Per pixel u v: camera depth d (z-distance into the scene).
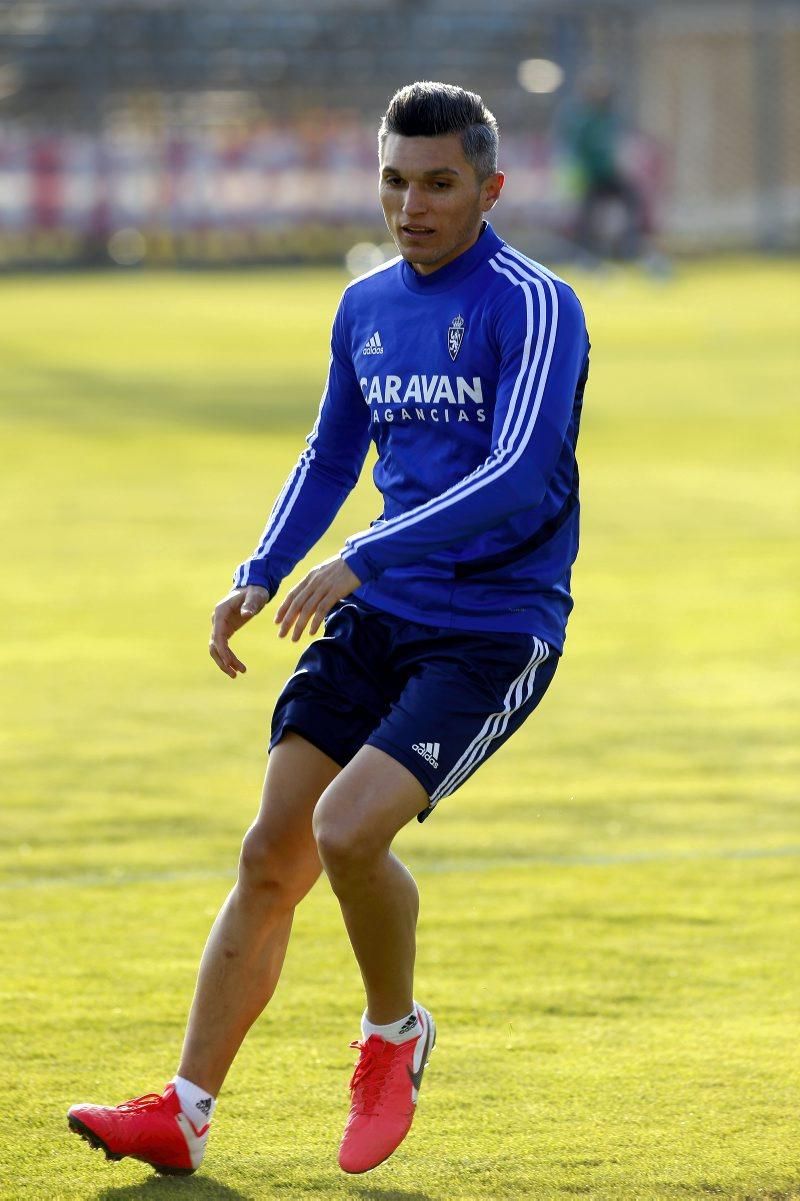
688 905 16.75
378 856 11.30
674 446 46.38
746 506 38.56
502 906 16.72
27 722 23.06
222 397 54.56
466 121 11.71
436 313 11.98
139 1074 13.05
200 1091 11.52
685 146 111.88
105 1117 11.35
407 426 12.22
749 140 113.50
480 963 15.28
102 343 67.25
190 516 37.41
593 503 38.84
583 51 109.81
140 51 108.56
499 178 11.99
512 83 113.00
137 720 23.20
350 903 11.40
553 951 15.57
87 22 106.44
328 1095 12.77
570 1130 12.19
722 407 53.03
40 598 30.09
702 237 113.12
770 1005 14.39
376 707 12.13
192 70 109.44
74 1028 13.85
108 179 98.38
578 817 19.45
